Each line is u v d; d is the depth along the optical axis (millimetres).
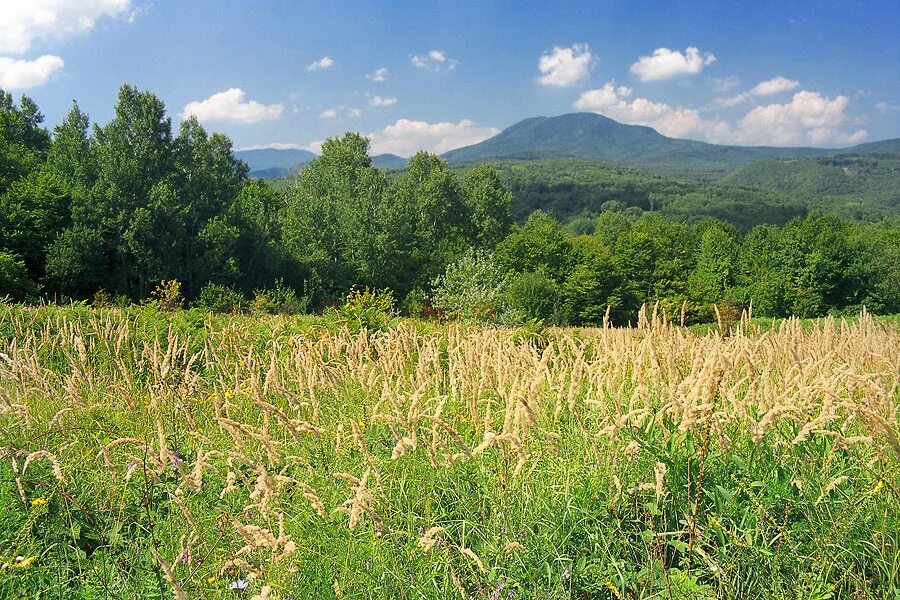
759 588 3094
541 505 3578
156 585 3219
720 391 3838
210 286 35406
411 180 70938
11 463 4273
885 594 2953
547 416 4832
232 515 3707
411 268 58844
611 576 3164
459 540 3488
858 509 3355
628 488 3590
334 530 3414
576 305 62500
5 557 3424
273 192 69062
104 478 4352
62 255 36469
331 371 5879
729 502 3500
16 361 6613
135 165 42438
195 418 5762
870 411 3404
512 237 66062
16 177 41750
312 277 49594
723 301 63938
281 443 4488
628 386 5371
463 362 6055
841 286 65500
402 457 4098
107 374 7953
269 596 2732
